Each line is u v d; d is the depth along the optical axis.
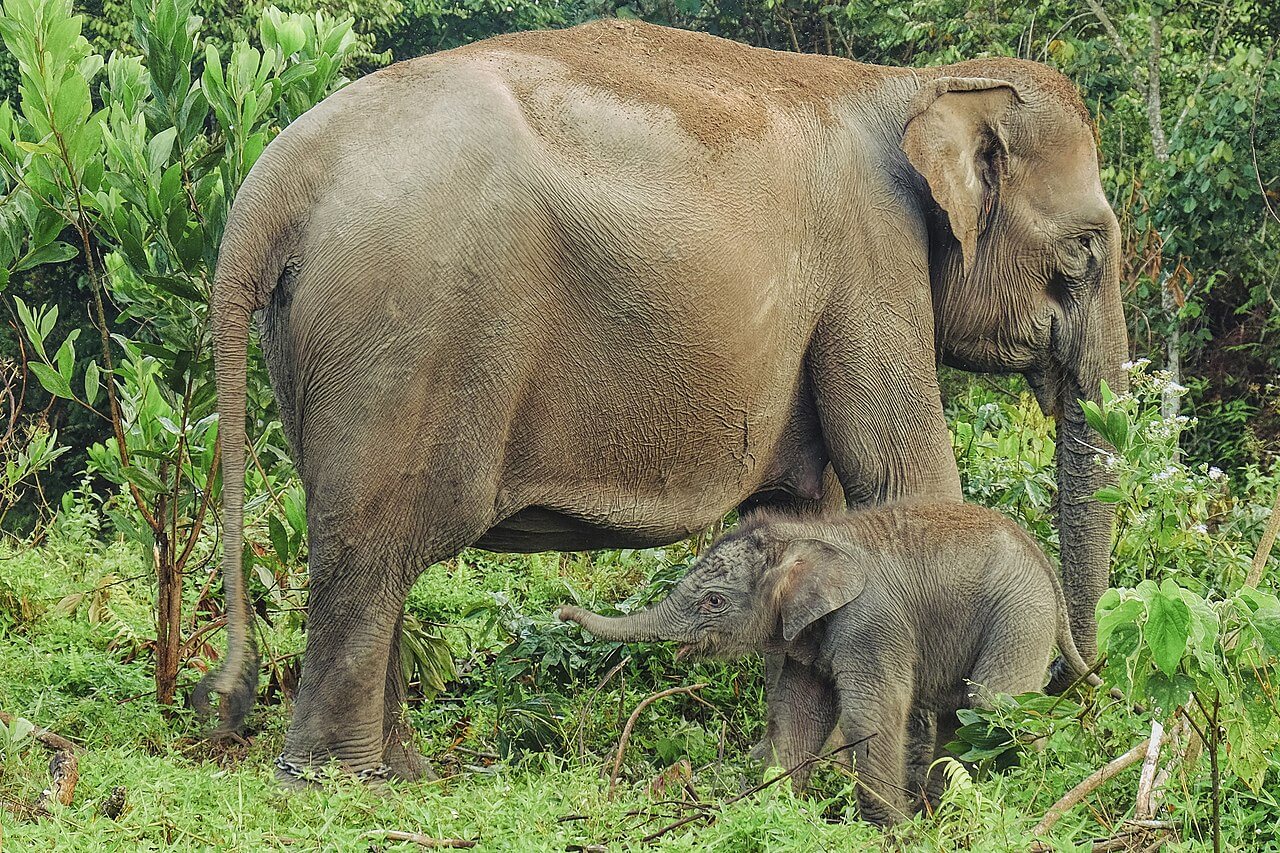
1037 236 10.68
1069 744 7.97
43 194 10.36
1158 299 23.61
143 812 6.84
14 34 9.95
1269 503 11.88
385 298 8.30
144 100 11.62
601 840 7.16
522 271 8.52
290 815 7.41
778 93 9.98
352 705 8.70
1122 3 24.31
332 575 8.60
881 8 29.83
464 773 9.27
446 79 8.67
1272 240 22.25
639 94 9.15
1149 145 24.38
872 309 10.07
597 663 10.91
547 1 40.25
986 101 10.49
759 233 9.38
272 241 8.45
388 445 8.42
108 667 10.86
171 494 10.65
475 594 13.47
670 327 8.98
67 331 28.48
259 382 10.99
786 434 10.30
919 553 8.91
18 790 7.46
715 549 9.20
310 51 11.62
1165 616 6.33
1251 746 6.66
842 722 8.72
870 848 6.93
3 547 14.51
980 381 21.61
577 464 9.12
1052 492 13.24
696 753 9.76
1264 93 21.14
